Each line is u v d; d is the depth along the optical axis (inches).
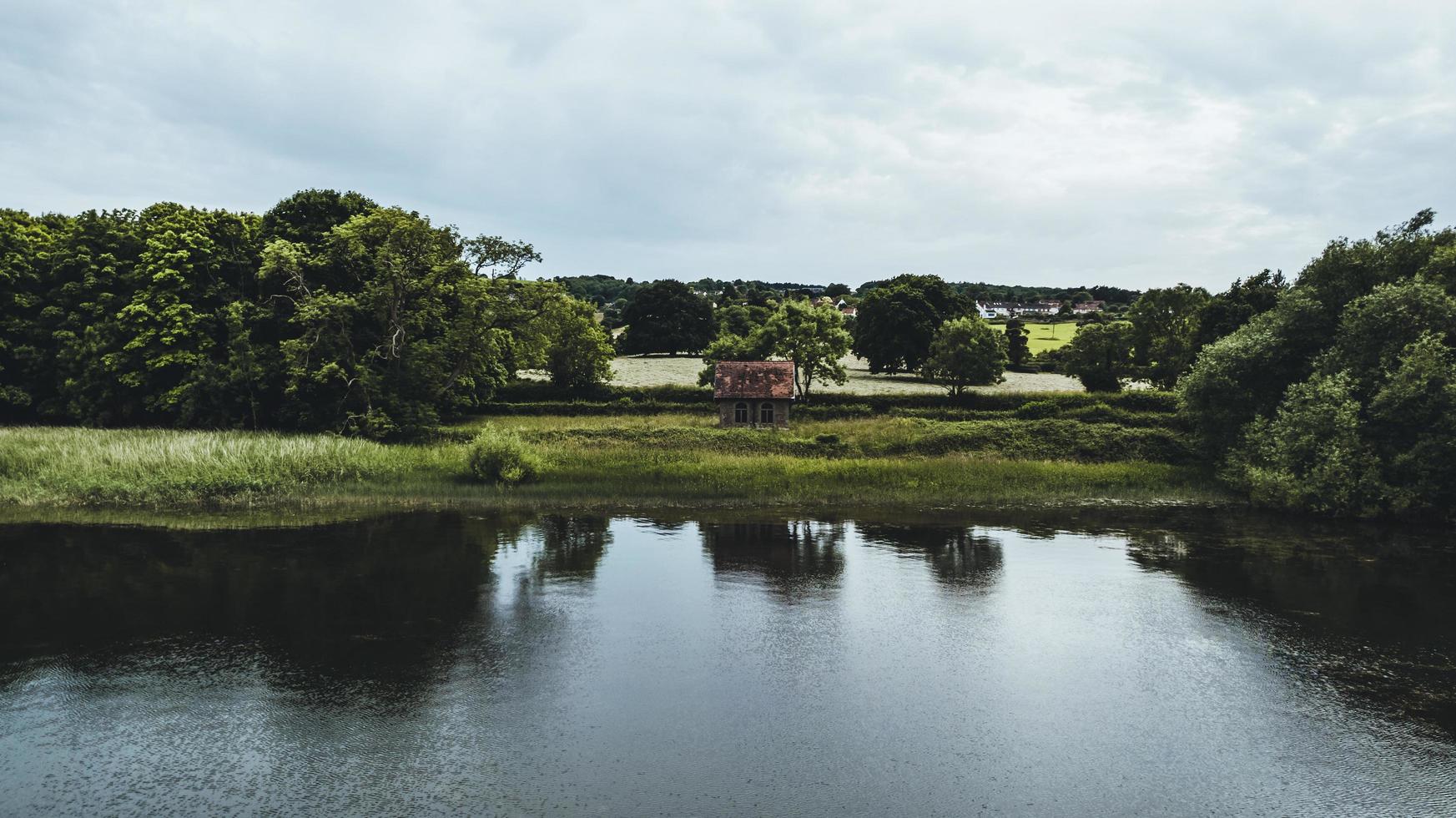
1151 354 2839.6
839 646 569.9
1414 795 379.6
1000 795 373.1
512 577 742.5
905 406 2190.0
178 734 422.6
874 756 408.5
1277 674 528.1
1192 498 1245.7
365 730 430.0
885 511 1127.0
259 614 621.9
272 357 1759.4
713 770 390.9
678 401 2343.8
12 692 471.8
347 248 1824.6
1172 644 582.6
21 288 1908.2
